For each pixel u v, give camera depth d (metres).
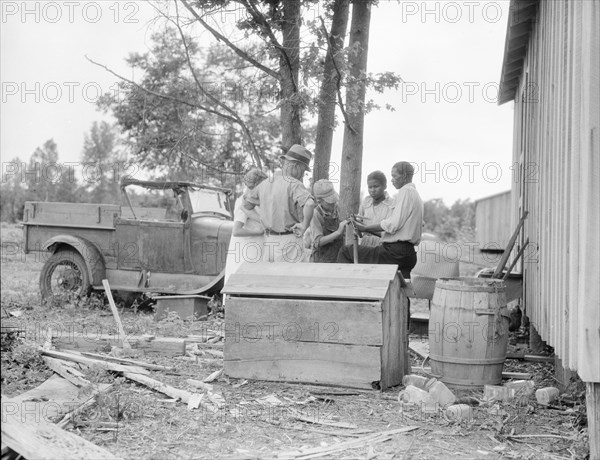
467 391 6.32
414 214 7.59
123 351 7.17
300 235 7.70
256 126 14.70
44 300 11.43
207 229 11.40
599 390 4.46
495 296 6.33
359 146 10.11
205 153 15.06
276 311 6.23
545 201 7.13
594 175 4.45
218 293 11.38
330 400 5.80
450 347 6.34
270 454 4.55
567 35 5.56
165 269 11.53
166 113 14.73
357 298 6.07
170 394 5.74
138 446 4.62
